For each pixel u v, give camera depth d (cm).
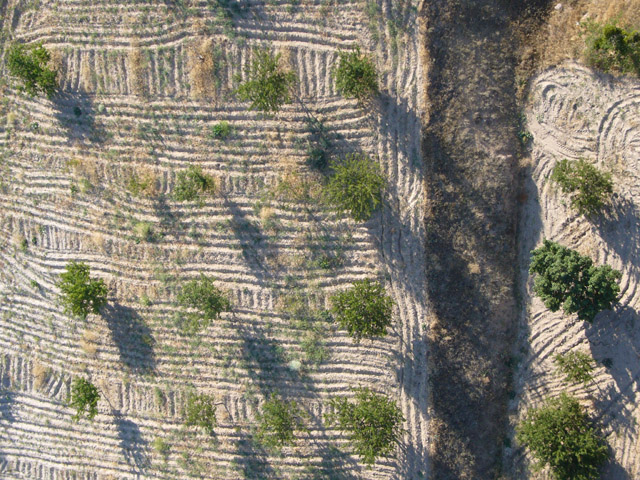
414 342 2178
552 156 2138
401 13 2109
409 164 2138
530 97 2152
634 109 2042
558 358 2106
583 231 2117
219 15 2233
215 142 2278
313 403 2277
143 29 2284
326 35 2169
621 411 2083
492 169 2114
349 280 2220
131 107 2323
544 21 2119
